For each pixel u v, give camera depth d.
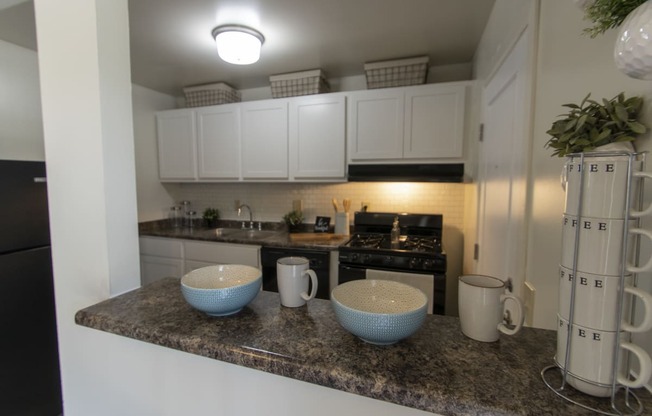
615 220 0.45
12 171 1.55
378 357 0.61
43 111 0.99
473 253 2.16
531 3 0.97
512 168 1.20
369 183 2.76
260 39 1.93
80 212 0.97
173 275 2.80
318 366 0.58
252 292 0.80
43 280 1.68
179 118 2.99
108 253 0.95
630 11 0.46
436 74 2.53
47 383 1.70
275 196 3.09
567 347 0.50
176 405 0.81
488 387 0.52
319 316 0.79
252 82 2.89
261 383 0.71
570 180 0.50
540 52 0.92
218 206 3.31
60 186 0.99
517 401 0.49
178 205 3.42
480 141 1.95
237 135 2.79
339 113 2.47
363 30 1.88
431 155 2.26
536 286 0.92
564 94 0.78
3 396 1.54
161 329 0.73
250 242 2.51
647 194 0.51
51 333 1.72
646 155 0.51
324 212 2.92
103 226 0.94
